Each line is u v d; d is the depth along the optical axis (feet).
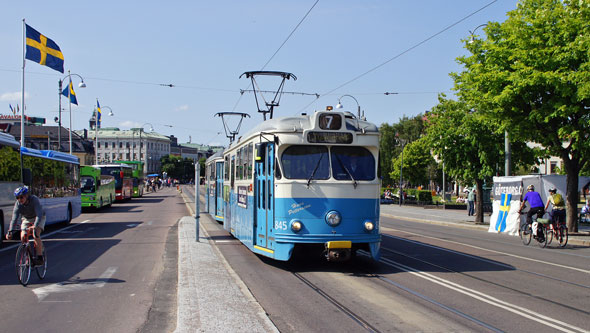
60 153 69.97
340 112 33.06
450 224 81.15
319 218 32.04
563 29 52.95
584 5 52.65
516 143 76.43
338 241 31.81
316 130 32.63
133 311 22.65
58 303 24.16
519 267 35.45
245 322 19.27
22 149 55.31
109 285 28.58
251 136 38.17
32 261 29.32
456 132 76.95
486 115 62.34
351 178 32.81
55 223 69.41
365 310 22.74
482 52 64.49
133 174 170.30
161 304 24.06
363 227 32.63
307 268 34.35
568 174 62.34
